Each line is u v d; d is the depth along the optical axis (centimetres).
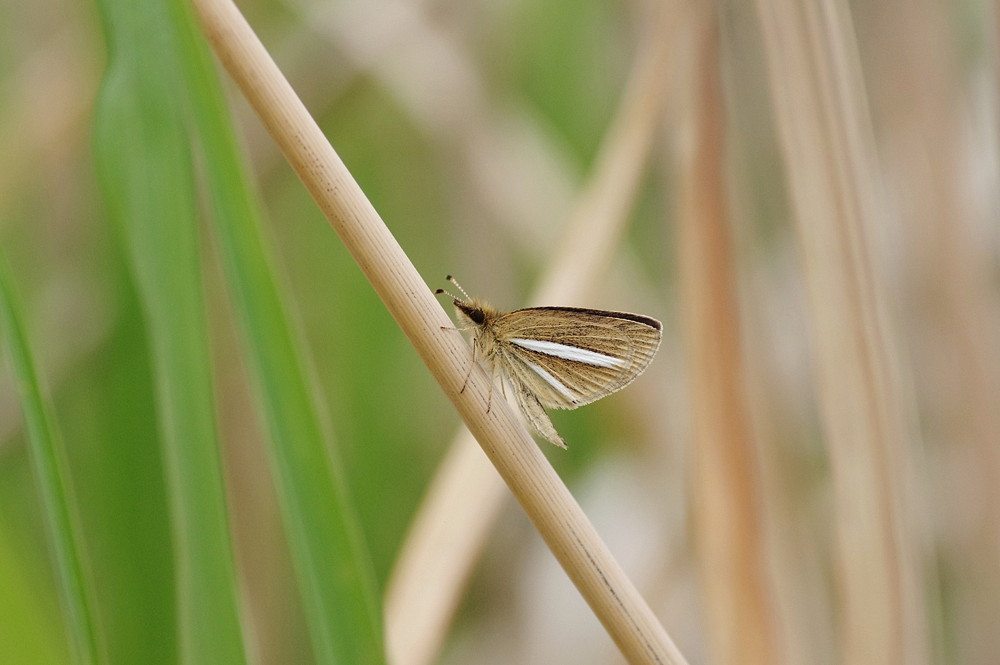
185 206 44
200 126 44
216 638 44
